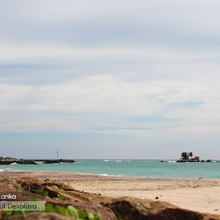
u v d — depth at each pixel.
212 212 15.13
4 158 196.25
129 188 26.50
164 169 108.00
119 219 6.80
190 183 33.91
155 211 7.38
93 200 8.14
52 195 8.47
